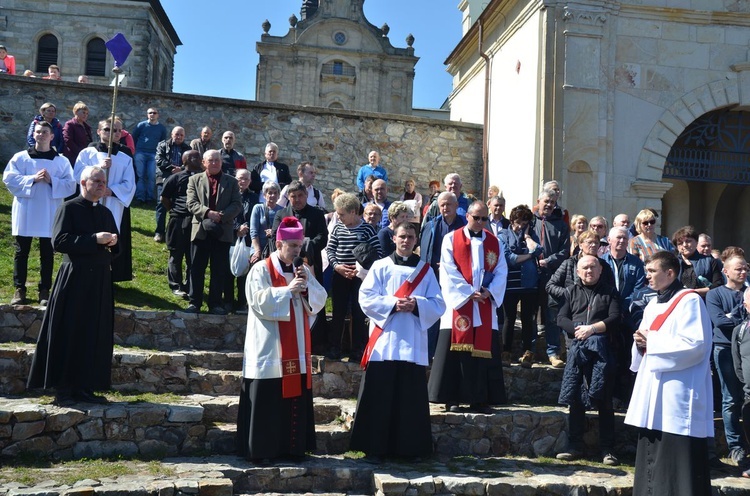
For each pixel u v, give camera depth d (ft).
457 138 56.85
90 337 21.91
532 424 24.62
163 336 27.30
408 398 22.39
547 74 44.14
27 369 23.45
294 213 27.63
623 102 44.60
